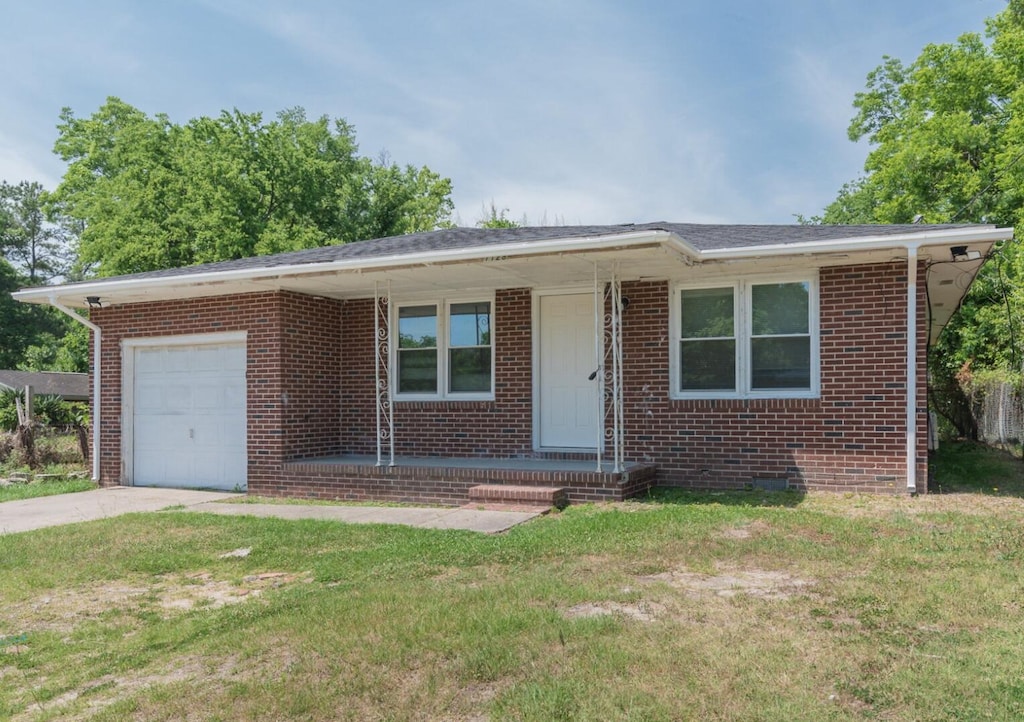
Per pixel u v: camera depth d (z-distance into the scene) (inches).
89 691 174.6
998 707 142.7
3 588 261.9
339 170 1405.0
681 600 208.5
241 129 1230.3
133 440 531.2
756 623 189.9
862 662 164.2
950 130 898.1
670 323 431.2
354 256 427.8
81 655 199.2
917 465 378.0
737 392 418.6
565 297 463.8
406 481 421.4
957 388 765.9
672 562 249.6
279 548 305.3
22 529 369.4
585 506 369.1
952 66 952.3
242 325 481.4
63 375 1360.7
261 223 1203.9
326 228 1332.4
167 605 239.9
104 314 535.8
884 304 384.5
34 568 287.3
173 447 517.3
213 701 161.5
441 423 490.0
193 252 1160.2
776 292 412.2
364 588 237.0
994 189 858.8
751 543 268.7
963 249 361.1
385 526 338.0
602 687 155.7
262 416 471.2
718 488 414.9
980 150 916.6
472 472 403.5
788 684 154.6
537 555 268.1
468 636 186.7
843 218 1342.3
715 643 176.2
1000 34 948.6
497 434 474.6
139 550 311.0
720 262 387.2
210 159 1170.0
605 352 448.8
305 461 473.7
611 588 222.1
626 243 331.9
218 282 441.7
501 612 202.7
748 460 410.3
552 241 346.0
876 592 211.6
